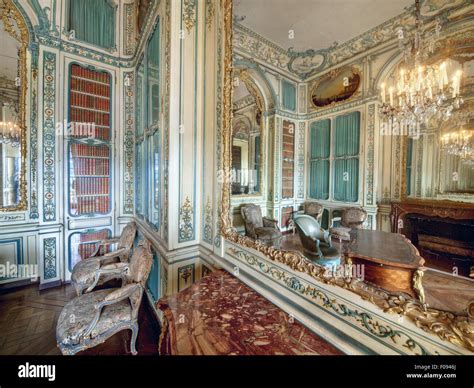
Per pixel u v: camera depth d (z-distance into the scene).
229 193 1.60
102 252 3.43
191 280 1.97
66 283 3.17
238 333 0.93
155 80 2.30
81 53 3.19
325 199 0.95
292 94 1.09
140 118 3.08
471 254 0.54
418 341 0.65
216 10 1.68
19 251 2.97
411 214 0.66
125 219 3.64
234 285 1.35
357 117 0.83
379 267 0.74
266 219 1.27
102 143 3.41
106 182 3.48
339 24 0.87
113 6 3.44
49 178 3.05
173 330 0.95
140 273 1.79
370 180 0.78
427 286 0.63
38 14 2.82
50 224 3.05
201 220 1.99
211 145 1.81
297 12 1.03
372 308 0.76
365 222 0.79
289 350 0.83
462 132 0.54
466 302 0.56
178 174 1.88
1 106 2.84
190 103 1.92
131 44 3.55
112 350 1.93
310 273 0.98
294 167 1.10
